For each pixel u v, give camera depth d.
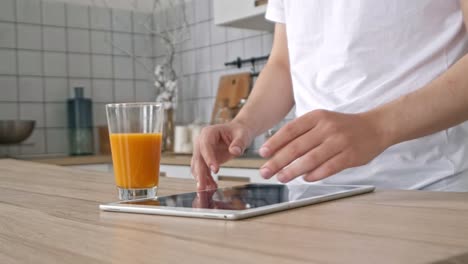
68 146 3.41
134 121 0.78
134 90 3.72
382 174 1.09
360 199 0.71
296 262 0.38
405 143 1.07
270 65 1.33
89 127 3.33
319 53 1.17
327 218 0.56
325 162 0.71
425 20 1.04
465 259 0.39
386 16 1.05
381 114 0.75
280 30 1.34
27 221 0.62
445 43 1.03
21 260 0.43
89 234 0.52
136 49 3.73
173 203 0.68
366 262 0.37
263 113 1.22
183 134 3.05
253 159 2.44
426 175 1.08
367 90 1.09
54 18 3.38
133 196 0.79
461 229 0.48
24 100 3.27
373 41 1.08
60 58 3.40
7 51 3.22
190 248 0.44
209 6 3.39
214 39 3.36
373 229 0.49
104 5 3.59
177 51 3.64
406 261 0.37
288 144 0.73
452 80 0.75
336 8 1.11
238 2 2.69
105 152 3.38
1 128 2.93
